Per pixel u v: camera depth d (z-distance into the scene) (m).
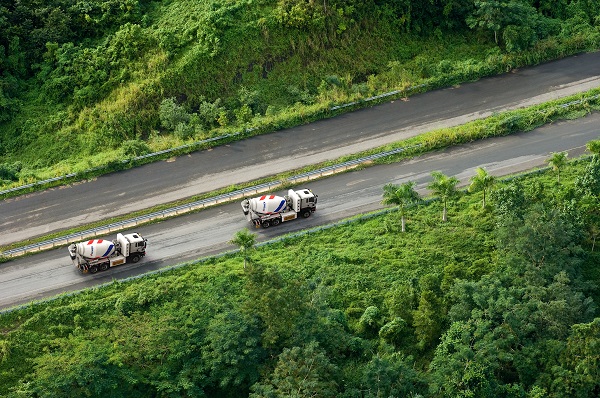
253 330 119.00
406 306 125.38
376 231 139.62
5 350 121.00
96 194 148.88
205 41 165.62
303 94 165.75
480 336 117.50
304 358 114.56
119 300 126.94
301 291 121.44
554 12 184.75
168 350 119.75
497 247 132.38
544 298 121.81
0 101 162.62
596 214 138.12
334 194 147.88
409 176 150.88
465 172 151.00
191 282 130.62
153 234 141.50
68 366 115.44
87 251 132.62
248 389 118.56
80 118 162.50
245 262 132.62
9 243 140.00
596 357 112.44
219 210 145.62
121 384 117.69
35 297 130.50
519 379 117.31
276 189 148.50
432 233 138.38
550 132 158.75
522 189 138.62
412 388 113.94
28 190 149.88
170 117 159.62
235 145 157.88
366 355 120.81
